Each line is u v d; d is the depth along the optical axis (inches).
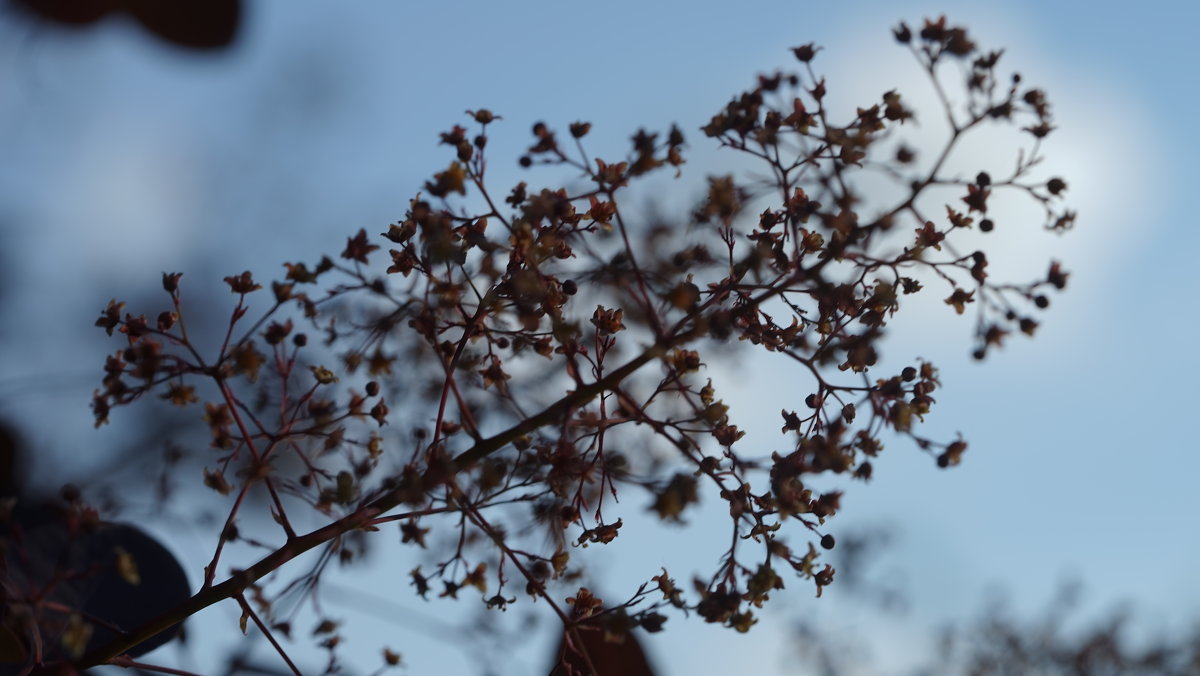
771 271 10.5
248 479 10.3
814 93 10.5
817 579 10.4
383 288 10.5
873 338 10.3
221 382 10.3
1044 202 10.5
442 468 10.1
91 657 10.2
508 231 10.5
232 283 10.5
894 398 10.5
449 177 10.4
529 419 10.4
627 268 10.4
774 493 10.2
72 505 10.2
